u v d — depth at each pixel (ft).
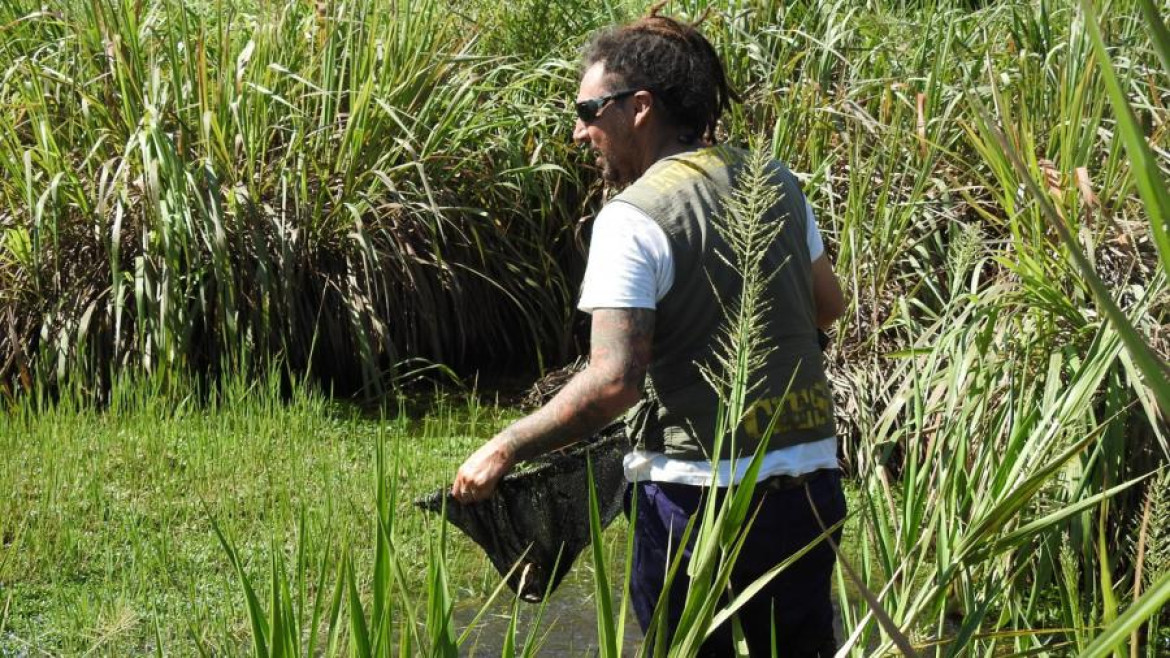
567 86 26.86
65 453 19.51
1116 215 19.02
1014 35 24.89
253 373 23.47
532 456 9.89
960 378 15.31
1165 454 15.20
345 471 19.58
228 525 17.62
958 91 23.40
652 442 10.08
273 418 20.76
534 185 25.13
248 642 14.17
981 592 11.68
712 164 10.04
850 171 21.65
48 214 23.45
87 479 19.06
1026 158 18.33
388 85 25.17
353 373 24.49
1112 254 18.53
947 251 21.29
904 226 20.57
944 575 9.17
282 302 23.89
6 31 26.53
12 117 24.54
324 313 24.36
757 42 25.36
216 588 15.80
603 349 9.55
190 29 27.81
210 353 23.65
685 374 9.81
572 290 26.12
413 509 18.29
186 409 22.16
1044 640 13.80
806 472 10.00
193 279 23.25
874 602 6.79
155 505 18.29
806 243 10.59
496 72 25.81
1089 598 12.81
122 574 15.72
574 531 11.20
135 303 23.21
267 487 18.93
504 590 16.33
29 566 16.43
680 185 9.82
